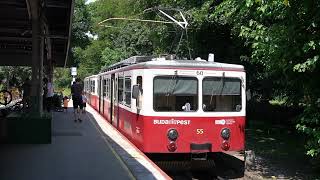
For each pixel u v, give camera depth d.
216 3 19.66
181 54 23.30
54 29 19.02
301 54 11.30
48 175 9.15
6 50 27.77
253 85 21.78
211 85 12.11
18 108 18.09
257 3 11.14
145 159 11.23
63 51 29.23
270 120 25.27
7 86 42.41
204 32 21.56
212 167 12.41
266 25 12.58
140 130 12.08
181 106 11.88
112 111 18.84
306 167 13.73
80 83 20.59
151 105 11.70
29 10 13.72
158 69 11.78
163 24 26.02
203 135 11.95
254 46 11.81
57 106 28.30
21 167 9.90
